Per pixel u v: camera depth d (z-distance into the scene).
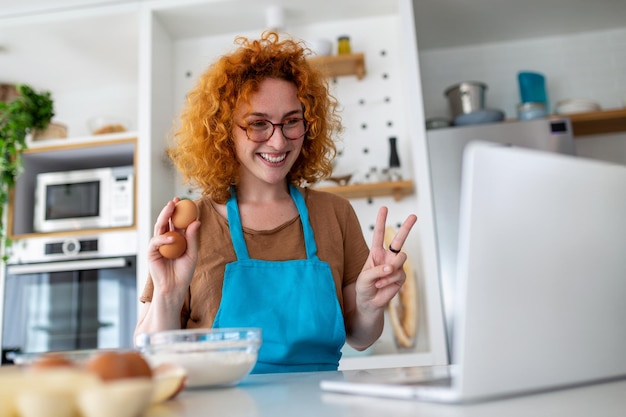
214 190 1.43
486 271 0.56
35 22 2.99
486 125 2.85
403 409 0.56
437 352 2.54
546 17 3.24
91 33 3.12
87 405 0.46
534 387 0.61
